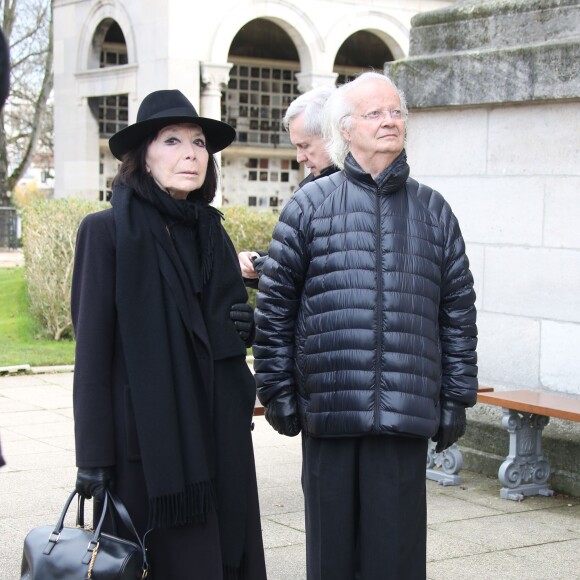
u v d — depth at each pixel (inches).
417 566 136.7
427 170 263.3
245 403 133.7
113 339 126.3
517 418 218.8
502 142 245.6
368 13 1071.0
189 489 123.9
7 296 589.6
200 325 129.0
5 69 68.3
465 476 238.4
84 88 1077.8
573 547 186.2
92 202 522.6
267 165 1156.5
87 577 114.4
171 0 952.3
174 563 125.4
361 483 135.4
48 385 362.6
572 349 232.5
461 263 141.6
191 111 130.3
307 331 137.3
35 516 201.3
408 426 131.3
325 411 134.1
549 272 236.7
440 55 258.1
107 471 123.6
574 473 222.4
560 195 233.9
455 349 141.4
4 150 1374.3
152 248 127.5
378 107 135.9
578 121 229.6
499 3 248.2
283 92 1158.3
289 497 218.5
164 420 123.3
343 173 140.5
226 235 137.5
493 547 185.5
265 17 1011.9
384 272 134.7
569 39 230.5
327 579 136.7
